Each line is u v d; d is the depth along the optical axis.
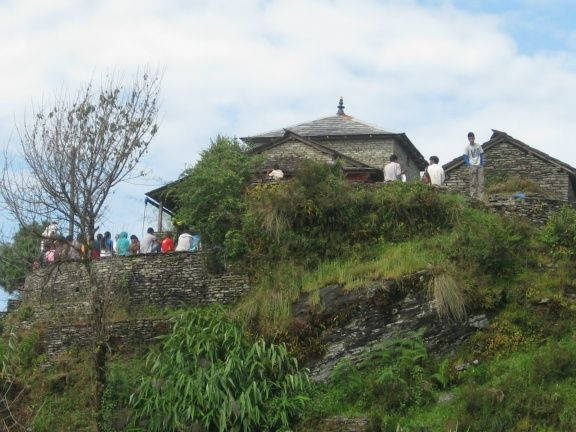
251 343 29.92
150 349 30.30
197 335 29.11
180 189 36.38
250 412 27.25
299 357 30.05
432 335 30.08
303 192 34.09
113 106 31.14
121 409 28.69
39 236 29.86
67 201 30.08
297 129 48.91
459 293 30.47
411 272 31.16
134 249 38.66
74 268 36.09
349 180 38.06
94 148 30.45
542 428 25.77
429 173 37.75
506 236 32.53
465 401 27.11
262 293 31.78
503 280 31.61
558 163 40.34
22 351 33.06
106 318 31.92
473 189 37.16
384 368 29.03
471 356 29.73
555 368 27.66
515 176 40.56
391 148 47.97
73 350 32.53
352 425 26.95
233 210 34.97
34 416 29.97
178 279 34.41
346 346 30.17
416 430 26.11
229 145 37.78
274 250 33.47
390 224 33.84
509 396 26.80
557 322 30.27
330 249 33.34
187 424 27.28
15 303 37.84
